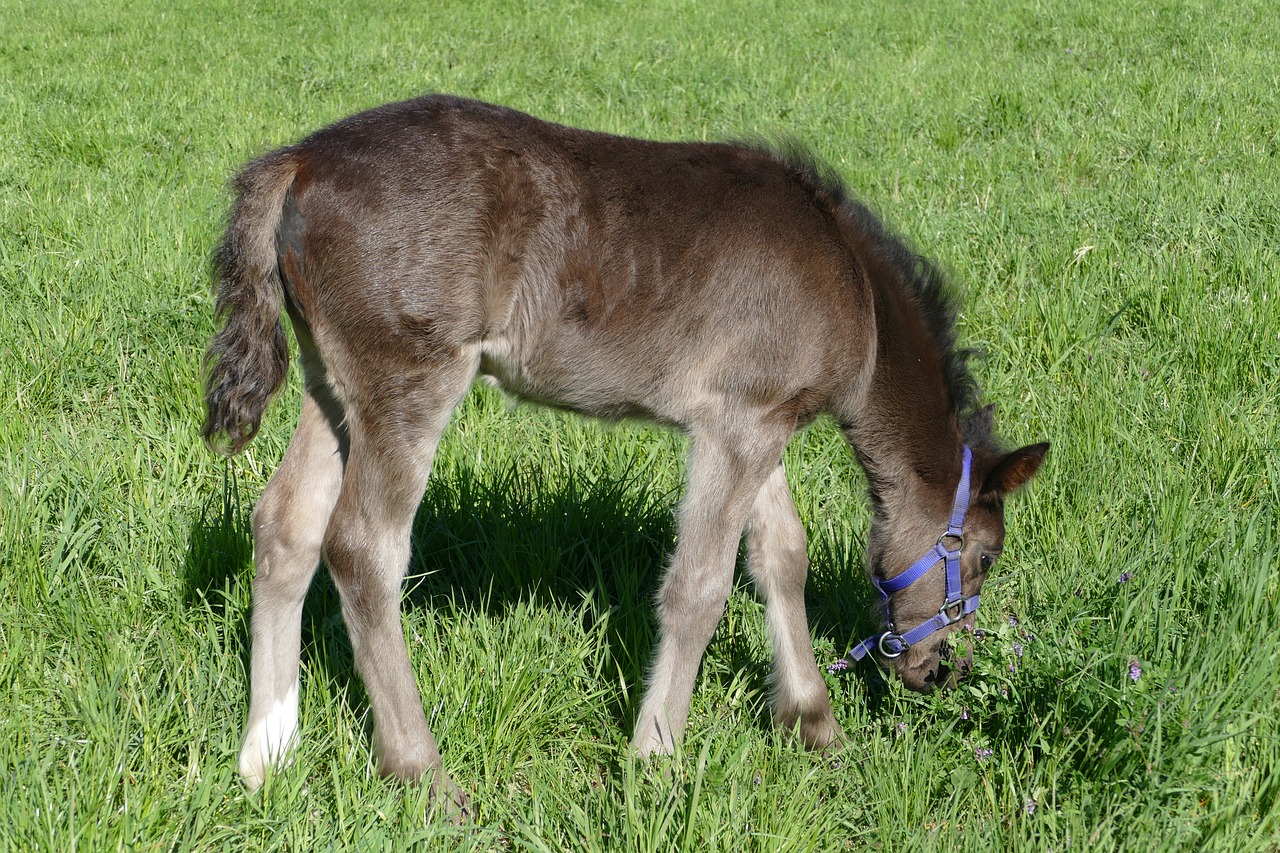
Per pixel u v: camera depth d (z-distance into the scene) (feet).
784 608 10.94
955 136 25.84
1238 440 13.94
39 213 19.90
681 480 14.03
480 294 9.61
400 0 47.44
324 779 9.55
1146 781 9.36
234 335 9.59
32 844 7.97
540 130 10.00
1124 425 14.83
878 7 44.01
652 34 39.86
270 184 9.46
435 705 10.34
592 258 9.87
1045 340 16.90
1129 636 10.53
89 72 32.42
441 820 9.16
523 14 44.75
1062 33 36.83
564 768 10.09
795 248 10.14
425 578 12.46
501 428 14.78
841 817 9.47
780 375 10.04
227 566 11.89
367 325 9.45
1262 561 11.19
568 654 11.10
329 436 10.38
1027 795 9.34
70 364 15.31
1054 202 21.25
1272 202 20.74
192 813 8.67
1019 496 12.90
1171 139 24.98
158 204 20.98
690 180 10.18
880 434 10.91
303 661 11.30
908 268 11.02
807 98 29.71
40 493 12.21
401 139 9.55
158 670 10.38
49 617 10.83
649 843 8.67
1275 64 31.48
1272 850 9.16
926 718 10.82
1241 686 10.07
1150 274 18.25
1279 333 16.31
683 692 10.04
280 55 35.88
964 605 11.05
